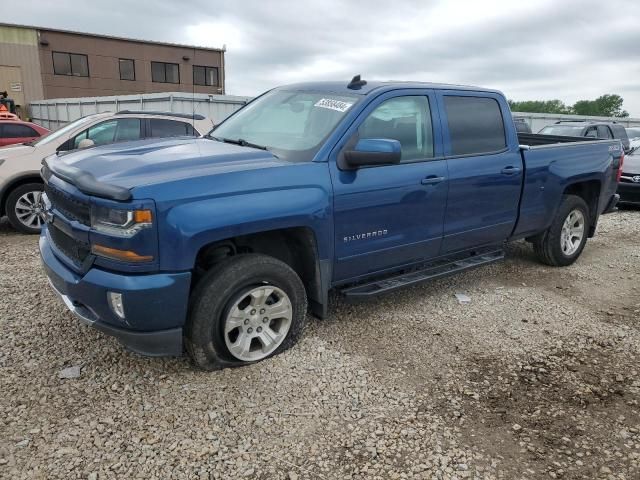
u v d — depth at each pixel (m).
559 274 5.92
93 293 3.05
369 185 3.84
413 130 4.25
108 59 36.94
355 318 4.45
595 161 5.99
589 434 3.03
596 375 3.68
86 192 3.05
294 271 3.77
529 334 4.30
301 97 4.39
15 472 2.51
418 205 4.21
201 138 4.42
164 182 2.99
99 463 2.61
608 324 4.57
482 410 3.21
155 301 3.00
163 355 3.21
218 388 3.29
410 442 2.88
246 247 3.70
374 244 4.02
